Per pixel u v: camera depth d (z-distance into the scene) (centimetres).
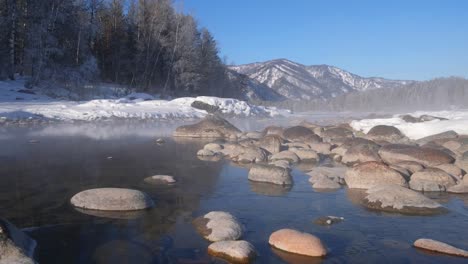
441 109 5591
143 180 988
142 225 657
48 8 3844
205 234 617
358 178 950
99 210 729
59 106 2848
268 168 1017
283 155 1329
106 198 747
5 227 521
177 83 5166
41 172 1051
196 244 581
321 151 1504
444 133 1556
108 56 4978
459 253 560
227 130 2062
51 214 704
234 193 888
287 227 671
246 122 3372
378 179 930
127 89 4256
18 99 3005
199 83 5550
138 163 1220
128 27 5219
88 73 4062
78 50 4075
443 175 954
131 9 5300
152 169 1133
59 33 3991
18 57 3953
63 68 3812
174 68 5088
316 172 1094
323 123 3334
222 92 6519
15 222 659
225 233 607
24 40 3772
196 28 5803
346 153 1303
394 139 1706
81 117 2658
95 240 590
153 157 1342
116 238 599
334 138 1747
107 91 3981
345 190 925
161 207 764
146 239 598
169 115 3162
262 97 12062
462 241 618
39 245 568
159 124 2705
